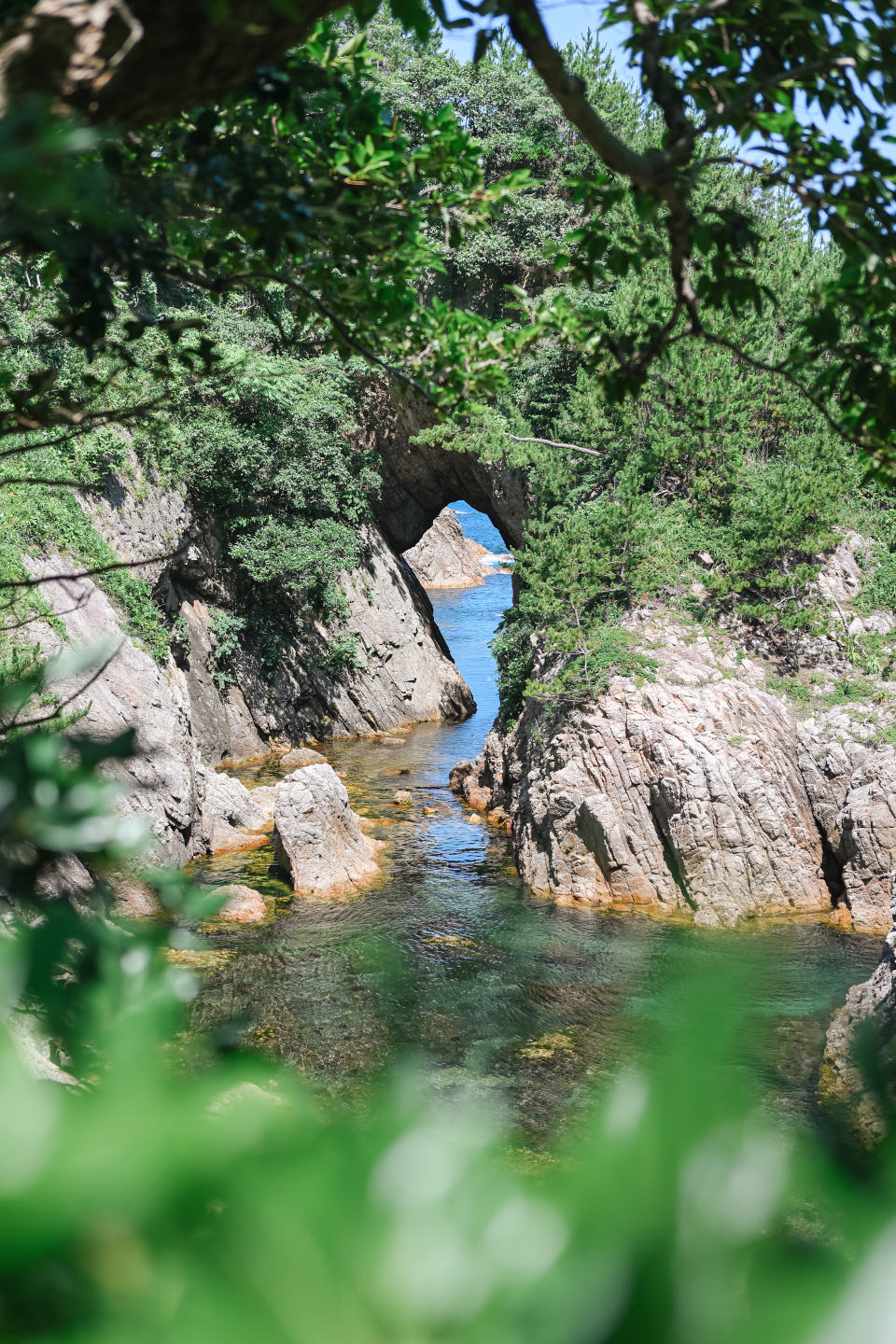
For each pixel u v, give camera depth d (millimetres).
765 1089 13961
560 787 24562
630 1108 501
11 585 4430
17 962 1104
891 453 5164
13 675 4922
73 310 4922
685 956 20406
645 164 3604
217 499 36688
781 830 23547
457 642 58812
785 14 3842
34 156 1305
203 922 22031
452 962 20109
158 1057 672
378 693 42000
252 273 5336
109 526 30516
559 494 30016
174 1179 494
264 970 19469
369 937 21438
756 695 25828
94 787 1479
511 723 31859
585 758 24828
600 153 3553
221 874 25719
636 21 3625
